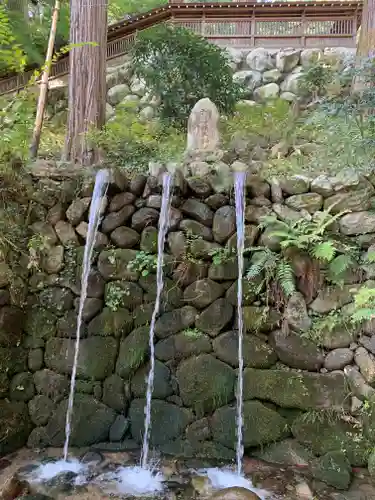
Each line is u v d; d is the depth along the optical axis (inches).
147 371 129.6
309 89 243.6
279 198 131.3
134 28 331.6
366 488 104.0
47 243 140.7
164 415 125.6
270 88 307.3
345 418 115.6
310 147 175.3
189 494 104.5
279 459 116.3
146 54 233.5
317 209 129.2
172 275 132.0
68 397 132.3
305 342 121.5
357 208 126.6
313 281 122.8
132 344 130.8
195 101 230.8
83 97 185.9
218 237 131.0
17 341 135.6
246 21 328.2
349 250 123.6
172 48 227.8
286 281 118.7
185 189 134.3
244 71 318.0
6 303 133.3
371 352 116.8
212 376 123.9
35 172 144.5
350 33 319.3
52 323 137.5
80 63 186.4
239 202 131.4
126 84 320.5
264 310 123.5
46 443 129.6
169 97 230.5
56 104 313.1
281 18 326.0
